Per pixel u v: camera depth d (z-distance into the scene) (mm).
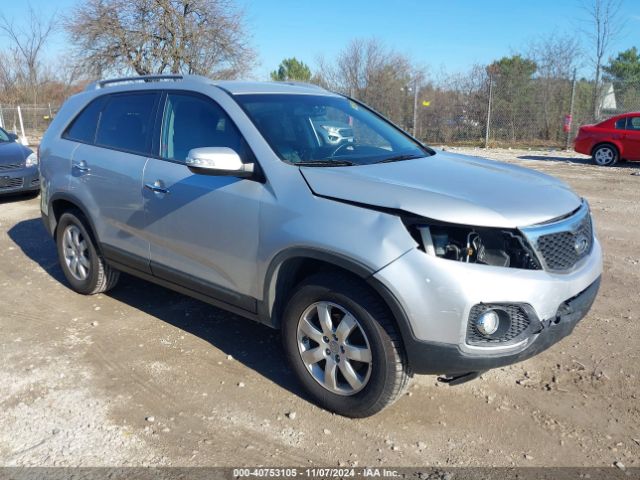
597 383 3717
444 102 23531
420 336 2916
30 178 9711
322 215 3168
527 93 21828
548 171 14062
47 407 3449
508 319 2910
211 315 4824
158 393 3615
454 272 2844
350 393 3258
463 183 3279
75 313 4863
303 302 3334
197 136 3973
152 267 4316
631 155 14953
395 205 2965
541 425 3291
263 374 3852
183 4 23359
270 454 3043
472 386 3686
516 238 2920
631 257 6348
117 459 2994
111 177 4488
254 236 3480
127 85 4750
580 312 3189
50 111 29547
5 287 5520
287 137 3713
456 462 2984
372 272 2941
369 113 4676
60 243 5336
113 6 22688
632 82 20281
